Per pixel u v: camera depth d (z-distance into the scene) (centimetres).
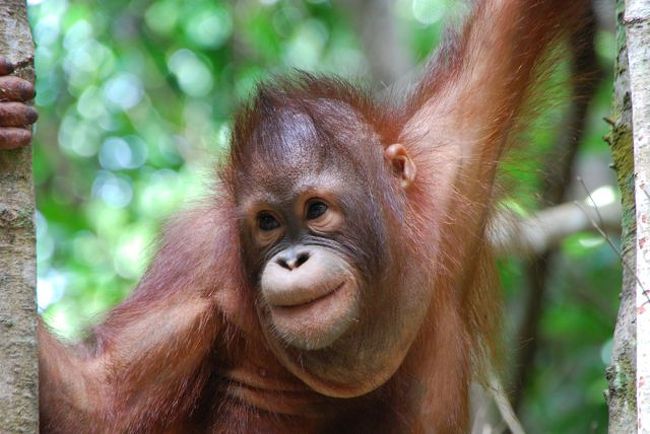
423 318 653
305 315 592
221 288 664
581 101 858
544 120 771
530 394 1065
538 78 745
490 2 737
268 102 638
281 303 590
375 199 634
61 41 1332
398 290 639
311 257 596
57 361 638
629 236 575
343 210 618
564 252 1080
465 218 686
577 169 1028
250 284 636
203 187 729
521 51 724
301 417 695
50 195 1355
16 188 492
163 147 1341
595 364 1121
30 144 499
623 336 562
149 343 660
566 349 1173
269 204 614
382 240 630
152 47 1361
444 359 679
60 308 1174
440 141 700
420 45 1288
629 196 582
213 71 1361
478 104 715
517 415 973
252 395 693
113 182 1366
